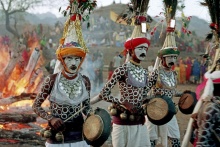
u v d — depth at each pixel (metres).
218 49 4.33
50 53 25.56
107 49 34.00
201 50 32.97
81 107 5.04
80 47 4.98
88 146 5.12
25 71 11.42
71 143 4.96
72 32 5.18
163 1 7.35
